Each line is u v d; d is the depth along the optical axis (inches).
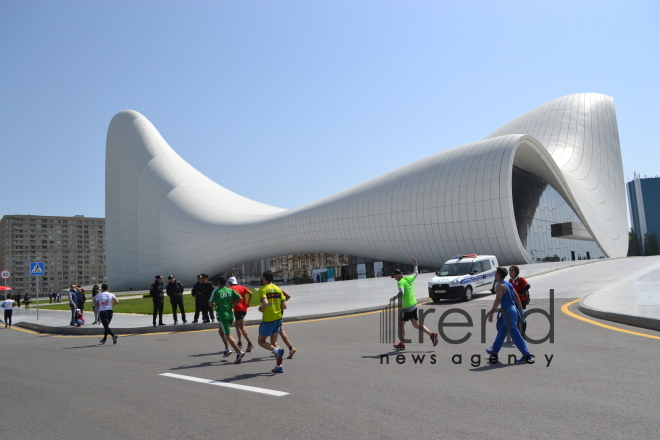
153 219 2856.8
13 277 6220.5
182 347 460.1
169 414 220.8
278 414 213.2
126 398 255.0
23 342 592.4
